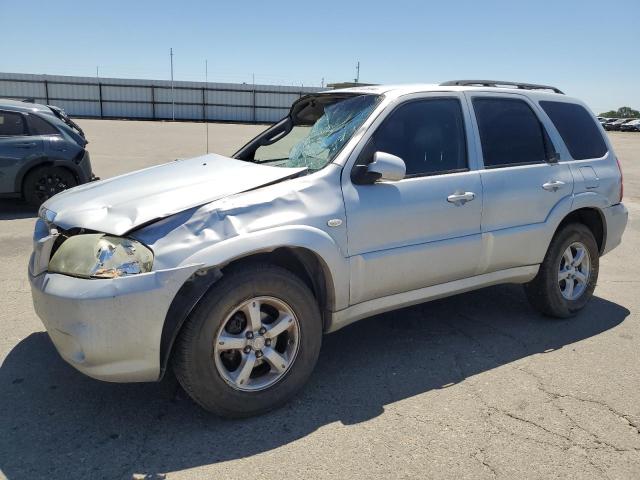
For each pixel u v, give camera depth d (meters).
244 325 3.10
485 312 4.86
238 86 47.25
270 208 3.07
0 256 6.30
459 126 3.96
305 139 4.04
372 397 3.39
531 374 3.71
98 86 45.28
